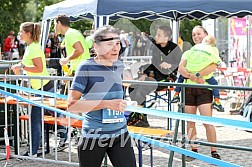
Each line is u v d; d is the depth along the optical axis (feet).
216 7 31.48
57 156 25.05
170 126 29.50
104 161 20.93
